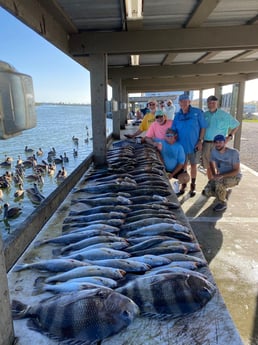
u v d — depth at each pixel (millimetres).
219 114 5258
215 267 2891
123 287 1537
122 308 1356
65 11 3295
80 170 4121
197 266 1831
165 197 3209
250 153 12703
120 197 3076
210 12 3367
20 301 1539
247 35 3934
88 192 3471
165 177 4066
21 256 2047
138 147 6020
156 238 2162
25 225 2236
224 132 5277
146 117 7750
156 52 4203
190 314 1436
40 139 25312
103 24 3809
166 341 1291
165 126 5754
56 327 1331
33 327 1357
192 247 2074
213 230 3732
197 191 5340
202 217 4148
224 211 4352
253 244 3355
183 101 4723
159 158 5086
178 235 2238
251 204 4633
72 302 1369
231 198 4926
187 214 4266
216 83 9891
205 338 1303
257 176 6391
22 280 1750
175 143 4871
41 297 1574
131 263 1812
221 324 1380
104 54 4270
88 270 1743
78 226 2479
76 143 22516
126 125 12562
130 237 2293
